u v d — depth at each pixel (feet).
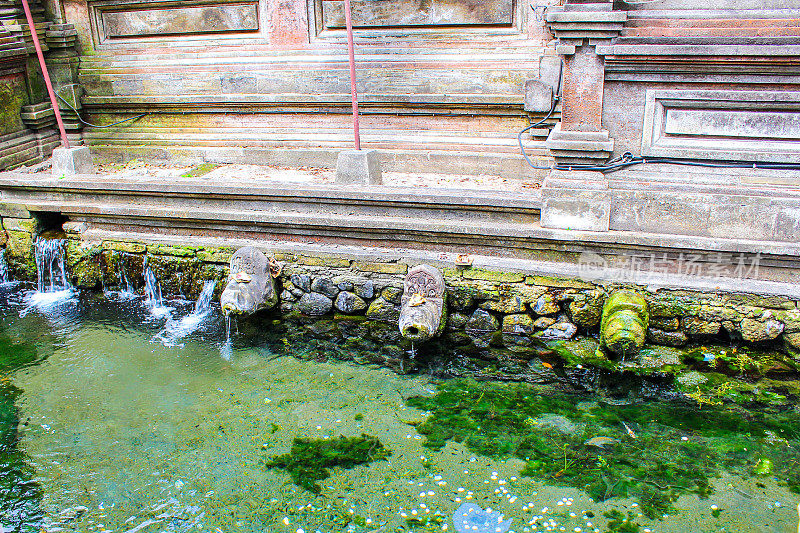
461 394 17.85
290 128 25.39
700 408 16.80
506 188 21.88
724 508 13.78
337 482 14.88
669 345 18.98
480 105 22.93
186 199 22.38
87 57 26.76
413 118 24.03
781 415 16.37
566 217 18.83
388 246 20.99
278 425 16.81
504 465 15.21
